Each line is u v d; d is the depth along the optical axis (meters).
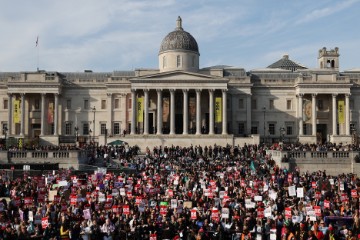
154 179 63.03
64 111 147.38
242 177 66.50
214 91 137.62
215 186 51.31
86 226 37.28
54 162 89.81
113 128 145.62
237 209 42.25
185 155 100.31
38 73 142.00
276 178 67.88
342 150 96.69
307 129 145.62
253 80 149.12
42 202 46.56
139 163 91.06
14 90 140.75
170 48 146.88
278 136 146.62
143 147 130.50
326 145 113.25
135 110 137.25
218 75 144.00
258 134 143.25
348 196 55.12
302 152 92.00
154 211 41.31
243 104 146.50
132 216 40.16
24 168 72.38
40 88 141.38
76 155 90.44
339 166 91.62
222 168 80.81
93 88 147.88
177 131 144.00
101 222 38.41
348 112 142.62
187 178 64.50
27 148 106.06
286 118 148.50
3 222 36.38
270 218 38.25
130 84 144.12
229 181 62.94
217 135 132.00
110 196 45.41
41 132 140.88
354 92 147.75
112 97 145.88
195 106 142.75
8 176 68.62
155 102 143.50
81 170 78.62
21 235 33.81
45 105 143.25
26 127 145.75
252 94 149.00
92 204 43.59
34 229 37.28
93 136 144.62
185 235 36.31
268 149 109.31
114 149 108.69
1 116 146.88
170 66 146.88
